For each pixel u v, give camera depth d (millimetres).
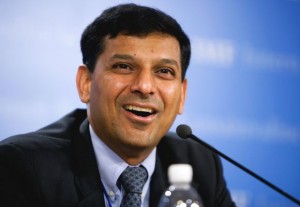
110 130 4141
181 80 4348
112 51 4090
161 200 4254
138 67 4074
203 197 5008
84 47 4352
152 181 4438
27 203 4141
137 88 4023
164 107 4156
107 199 4285
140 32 4066
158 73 4137
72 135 4672
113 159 4328
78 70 4422
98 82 4160
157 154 5012
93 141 4430
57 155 4379
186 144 5238
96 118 4238
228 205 5168
